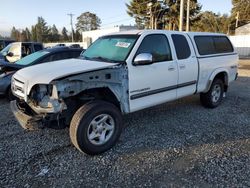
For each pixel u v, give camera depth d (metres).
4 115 5.49
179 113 5.67
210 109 6.02
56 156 3.66
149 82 4.33
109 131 3.82
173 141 4.16
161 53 4.58
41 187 2.94
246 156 3.65
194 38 5.38
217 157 3.62
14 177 3.13
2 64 6.54
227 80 6.34
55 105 3.38
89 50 4.95
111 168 3.34
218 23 57.06
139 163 3.46
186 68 5.03
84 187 2.95
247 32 35.72
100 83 3.65
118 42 4.48
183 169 3.30
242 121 5.16
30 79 3.57
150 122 5.06
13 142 4.11
